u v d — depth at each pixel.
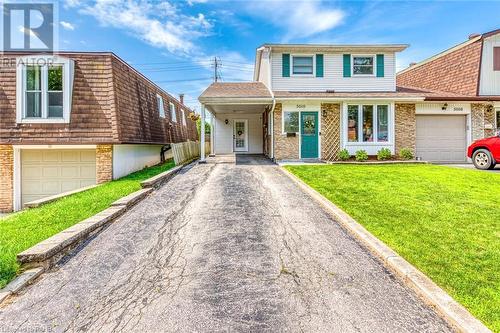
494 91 14.44
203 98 12.63
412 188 7.57
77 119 10.20
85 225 4.85
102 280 3.52
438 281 3.28
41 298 3.17
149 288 3.33
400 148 13.64
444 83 16.31
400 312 2.84
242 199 6.91
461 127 14.23
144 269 3.77
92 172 10.60
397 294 3.14
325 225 5.25
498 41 14.36
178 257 4.07
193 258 4.04
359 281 3.41
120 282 3.47
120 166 11.00
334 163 12.31
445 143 14.18
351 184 8.10
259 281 3.43
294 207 6.30
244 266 3.79
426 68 17.97
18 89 10.00
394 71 14.49
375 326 2.65
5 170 9.98
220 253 4.17
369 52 14.38
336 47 13.99
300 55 14.29
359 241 4.55
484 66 14.38
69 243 4.26
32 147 10.09
